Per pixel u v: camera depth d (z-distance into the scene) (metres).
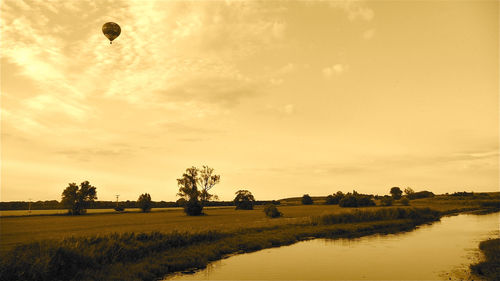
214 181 89.81
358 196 120.50
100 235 23.69
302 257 24.83
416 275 18.34
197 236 29.45
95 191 127.81
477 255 24.12
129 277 16.52
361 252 26.84
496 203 115.62
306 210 97.94
